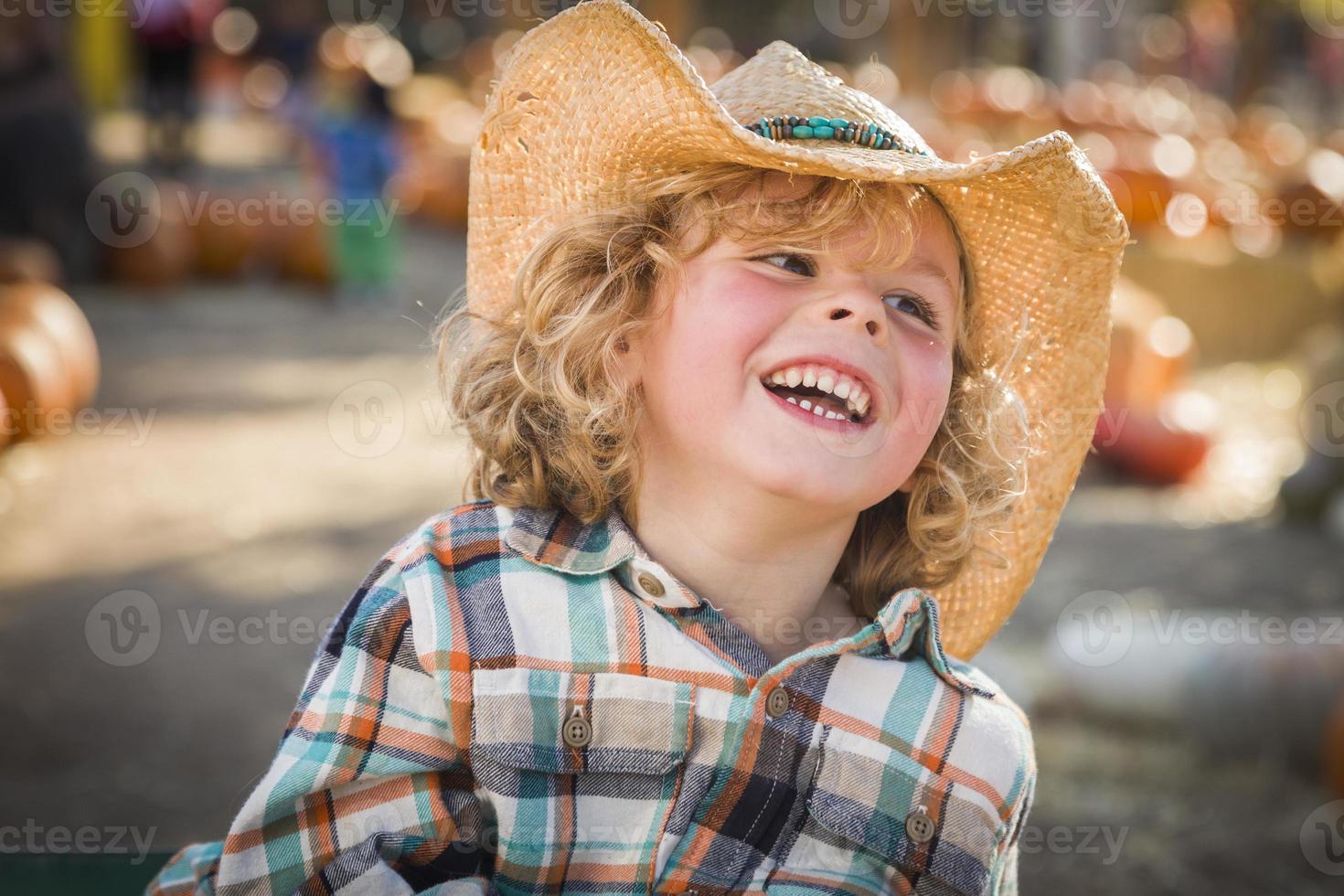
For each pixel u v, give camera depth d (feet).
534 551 6.31
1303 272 43.50
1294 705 16.96
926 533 6.98
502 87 6.68
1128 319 32.68
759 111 6.53
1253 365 42.63
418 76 102.99
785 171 6.06
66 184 43.45
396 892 5.77
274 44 96.43
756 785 6.11
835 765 6.21
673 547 6.33
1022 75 65.26
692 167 6.23
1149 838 14.98
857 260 6.03
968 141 46.11
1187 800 15.99
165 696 17.20
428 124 70.18
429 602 6.17
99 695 17.04
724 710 6.10
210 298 44.39
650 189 6.30
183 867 6.85
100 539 22.93
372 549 23.31
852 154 6.06
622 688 6.07
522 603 6.20
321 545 23.32
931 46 82.53
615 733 6.05
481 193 6.99
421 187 62.80
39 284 31.09
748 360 5.97
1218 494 29.94
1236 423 35.68
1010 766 6.49
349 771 5.97
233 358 36.35
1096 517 27.76
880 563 7.08
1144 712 17.74
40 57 43.21
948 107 52.42
